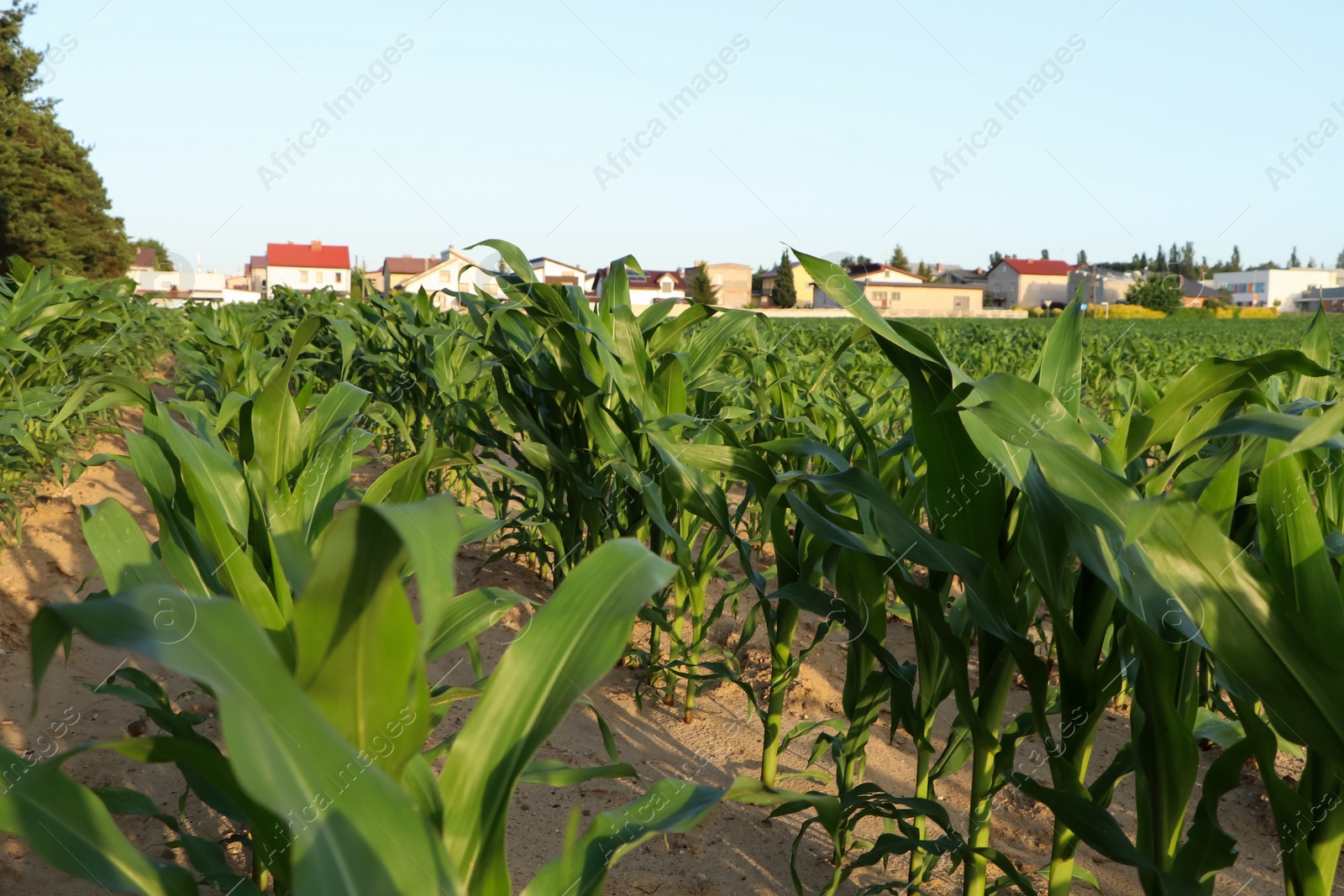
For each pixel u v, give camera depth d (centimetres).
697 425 262
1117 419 535
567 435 339
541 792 262
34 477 507
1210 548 124
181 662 68
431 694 160
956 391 146
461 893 77
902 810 188
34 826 99
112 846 103
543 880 107
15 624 362
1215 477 143
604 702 328
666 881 222
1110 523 129
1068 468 133
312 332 168
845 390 534
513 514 423
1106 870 235
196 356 678
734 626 400
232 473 172
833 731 309
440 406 530
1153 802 148
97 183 2959
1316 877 136
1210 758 295
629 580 100
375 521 70
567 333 301
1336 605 122
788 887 224
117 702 299
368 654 81
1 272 2514
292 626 150
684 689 344
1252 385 139
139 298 1099
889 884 205
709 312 310
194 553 160
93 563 448
